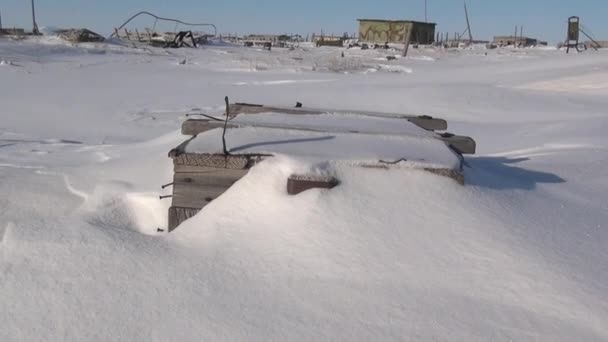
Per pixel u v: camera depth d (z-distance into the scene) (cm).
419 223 414
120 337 323
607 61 3316
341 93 2023
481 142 1091
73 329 329
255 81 2534
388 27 7538
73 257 384
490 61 4091
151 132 1210
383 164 459
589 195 596
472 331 329
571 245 423
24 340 322
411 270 376
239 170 466
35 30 5331
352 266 378
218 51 4719
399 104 1798
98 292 355
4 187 604
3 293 354
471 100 1828
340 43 7106
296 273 373
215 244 407
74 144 976
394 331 327
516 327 333
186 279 368
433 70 3312
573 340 324
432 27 7569
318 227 407
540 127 1271
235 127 559
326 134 538
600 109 1709
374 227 408
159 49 4406
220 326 329
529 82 2381
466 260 386
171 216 468
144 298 351
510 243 405
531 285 367
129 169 623
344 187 441
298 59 3944
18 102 1655
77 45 4044
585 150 899
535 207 487
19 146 933
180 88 2173
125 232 421
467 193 455
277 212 426
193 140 505
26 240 400
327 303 347
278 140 511
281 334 324
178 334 325
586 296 360
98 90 2038
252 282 366
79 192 581
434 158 478
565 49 5578
